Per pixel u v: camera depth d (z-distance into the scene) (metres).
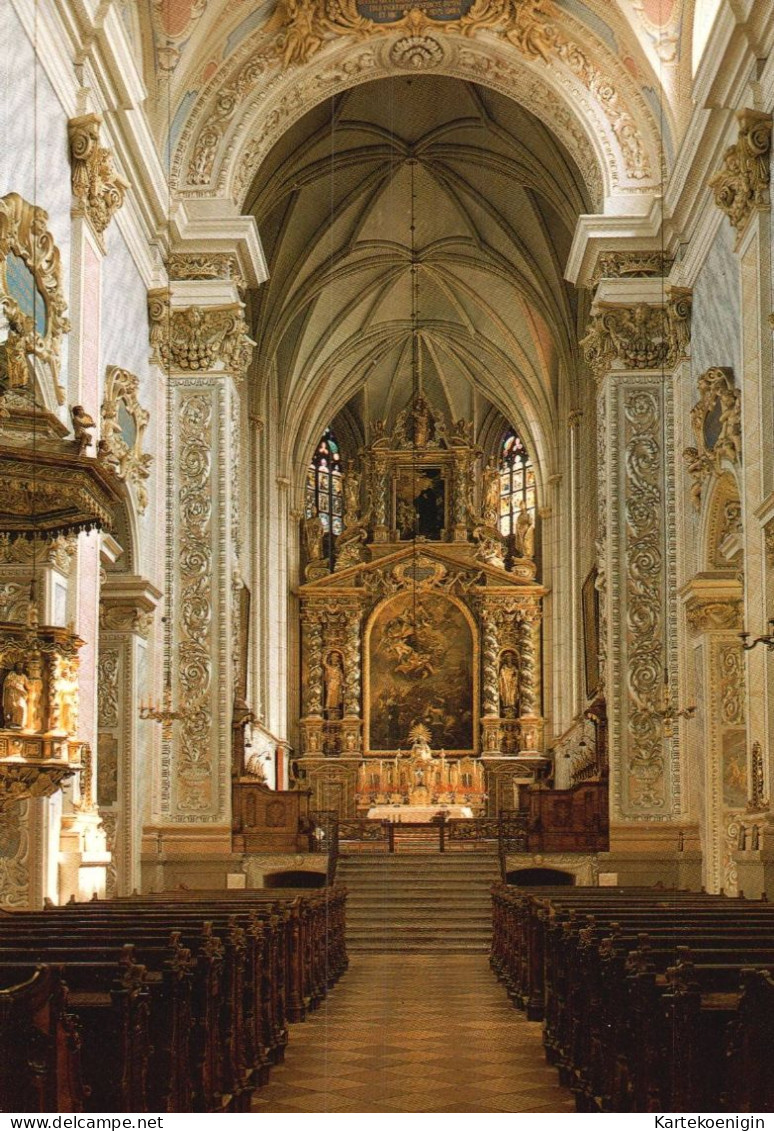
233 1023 9.39
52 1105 5.92
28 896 13.73
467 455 39.84
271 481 35.06
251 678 31.53
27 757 11.76
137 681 20.38
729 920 10.85
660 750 21.89
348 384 40.28
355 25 22.36
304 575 39.50
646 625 22.09
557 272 31.67
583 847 23.64
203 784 21.56
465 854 25.56
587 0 21.81
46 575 13.88
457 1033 12.88
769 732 14.98
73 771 12.21
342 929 18.80
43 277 14.18
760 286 15.76
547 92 22.88
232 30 22.20
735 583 19.97
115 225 18.80
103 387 18.03
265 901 14.70
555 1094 9.98
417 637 38.81
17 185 13.60
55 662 12.06
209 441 22.11
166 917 11.48
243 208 27.19
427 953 21.16
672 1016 7.10
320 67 22.69
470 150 29.69
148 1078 7.76
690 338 21.34
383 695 38.69
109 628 20.09
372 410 41.62
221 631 21.81
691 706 21.28
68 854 14.99
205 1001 8.66
